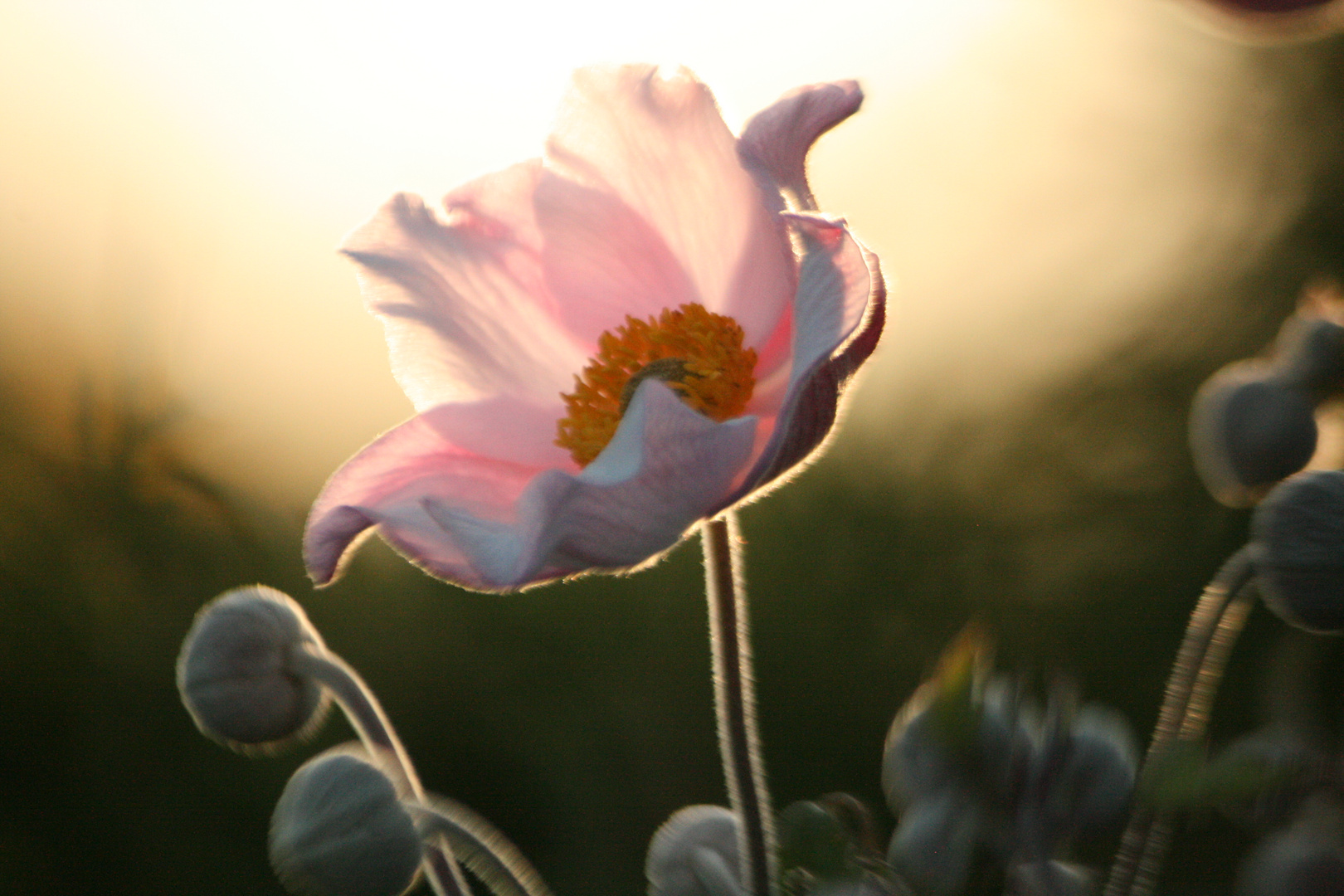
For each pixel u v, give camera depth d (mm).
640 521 364
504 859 386
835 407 369
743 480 367
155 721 632
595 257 390
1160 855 379
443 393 388
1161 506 657
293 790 385
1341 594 385
